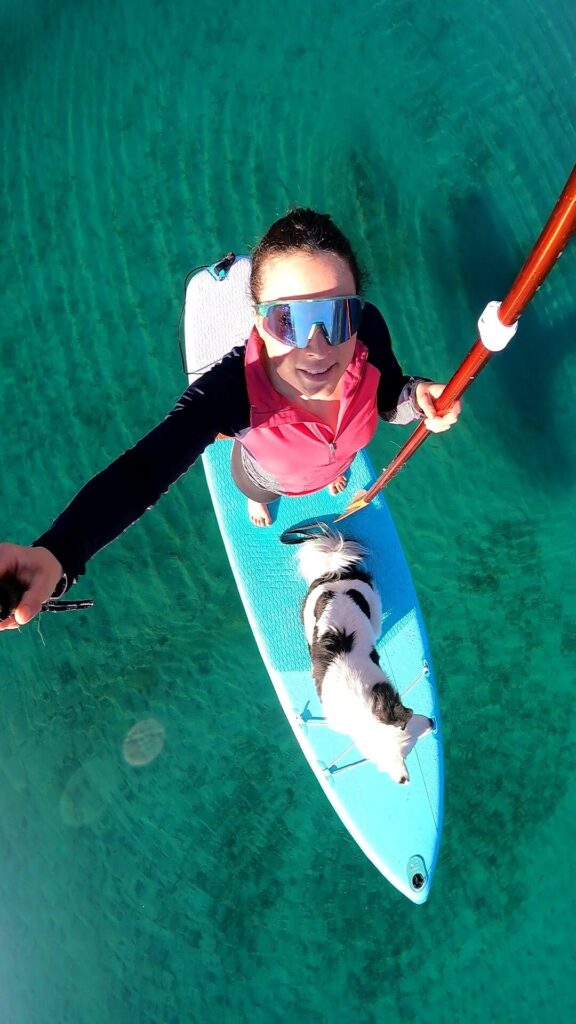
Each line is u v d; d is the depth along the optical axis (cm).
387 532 238
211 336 255
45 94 338
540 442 303
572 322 307
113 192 327
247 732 288
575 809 278
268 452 141
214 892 276
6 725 299
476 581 295
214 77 331
